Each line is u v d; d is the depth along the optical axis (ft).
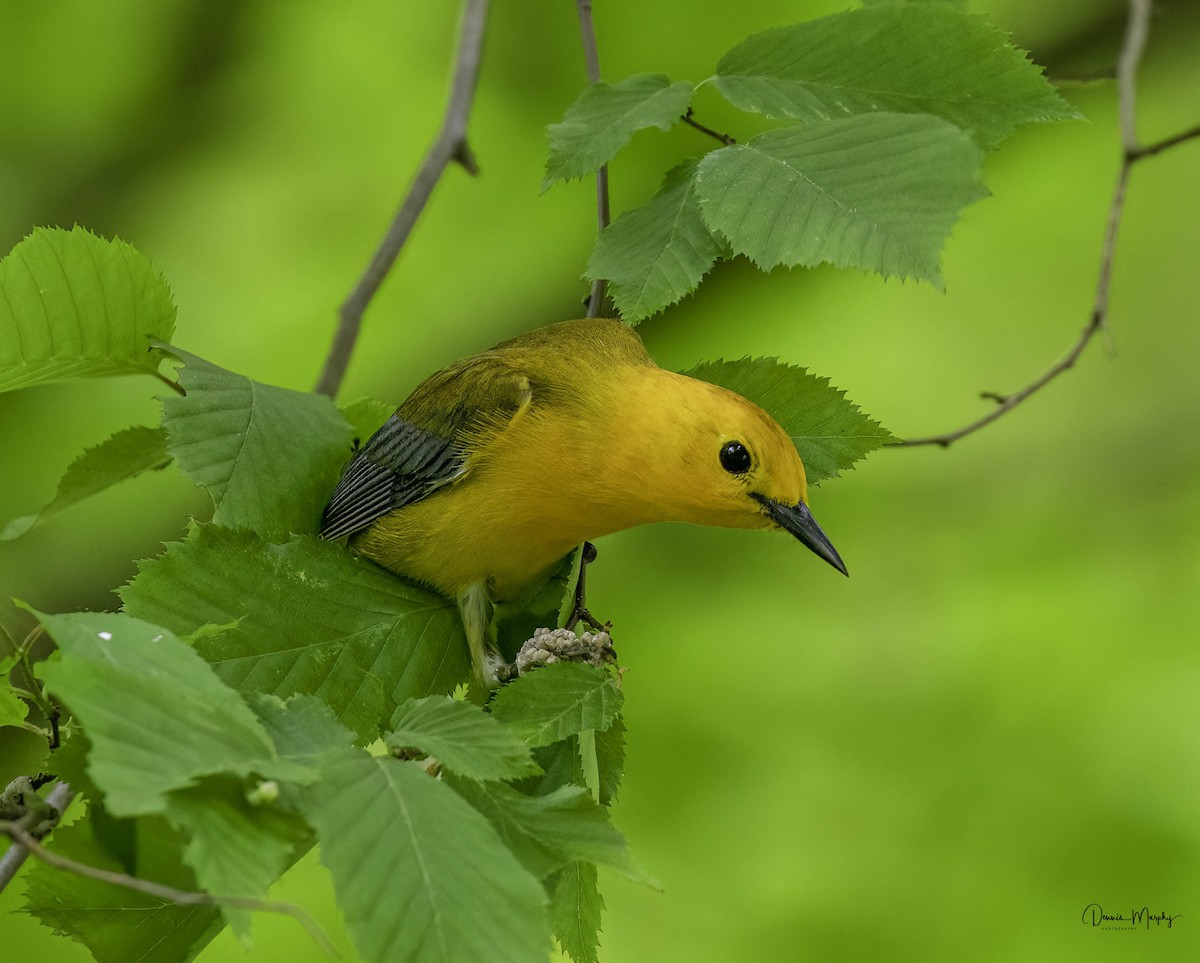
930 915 37.06
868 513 45.47
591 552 25.57
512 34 43.39
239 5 46.03
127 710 13.05
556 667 19.21
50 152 47.21
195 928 17.81
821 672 41.42
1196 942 36.24
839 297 46.62
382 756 14.58
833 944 36.86
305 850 15.21
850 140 20.34
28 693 17.12
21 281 21.20
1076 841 37.73
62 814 18.58
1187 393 45.70
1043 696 40.47
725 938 37.14
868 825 38.58
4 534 23.02
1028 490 45.55
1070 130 46.09
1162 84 46.01
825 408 24.63
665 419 24.00
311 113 46.62
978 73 22.31
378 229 46.19
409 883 13.38
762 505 24.06
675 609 42.39
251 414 21.99
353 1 45.96
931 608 42.96
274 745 14.52
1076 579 43.19
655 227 21.52
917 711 40.55
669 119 21.52
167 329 22.45
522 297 45.50
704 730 40.11
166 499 43.21
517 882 13.64
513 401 24.61
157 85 46.91
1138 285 46.85
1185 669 40.19
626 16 42.14
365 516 25.23
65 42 46.19
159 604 20.02
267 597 20.74
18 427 43.16
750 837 38.42
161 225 47.09
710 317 46.01
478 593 24.39
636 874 15.46
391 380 45.50
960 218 19.30
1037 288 46.75
